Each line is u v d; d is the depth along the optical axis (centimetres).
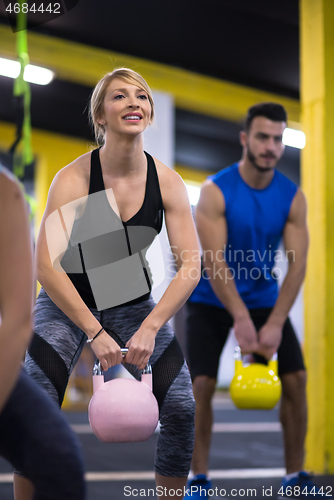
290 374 218
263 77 668
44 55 590
